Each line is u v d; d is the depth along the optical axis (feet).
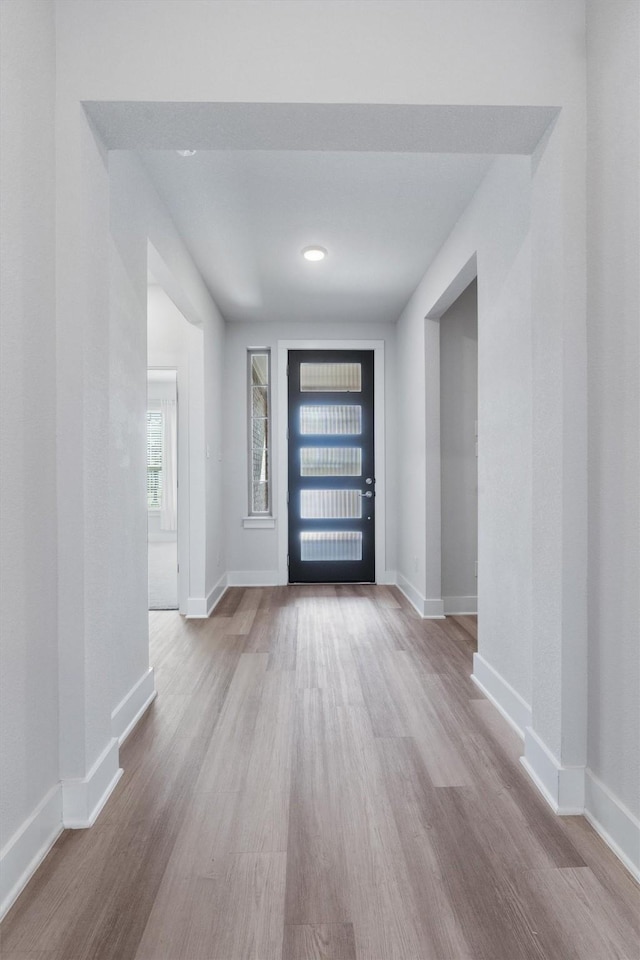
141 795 5.59
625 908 4.09
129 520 7.36
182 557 13.55
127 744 6.70
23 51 4.59
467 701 8.00
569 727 5.37
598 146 5.18
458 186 9.03
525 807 5.40
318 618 12.98
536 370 6.01
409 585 15.05
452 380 13.57
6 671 4.25
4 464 4.25
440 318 13.46
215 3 5.37
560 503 5.41
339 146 6.18
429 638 11.27
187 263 11.52
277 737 6.86
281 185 8.98
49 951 3.69
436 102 5.43
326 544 17.20
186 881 4.34
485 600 8.54
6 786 4.23
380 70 5.43
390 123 5.73
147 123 5.64
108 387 5.88
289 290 14.10
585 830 5.04
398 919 3.95
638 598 4.58
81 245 5.20
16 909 4.08
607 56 5.04
